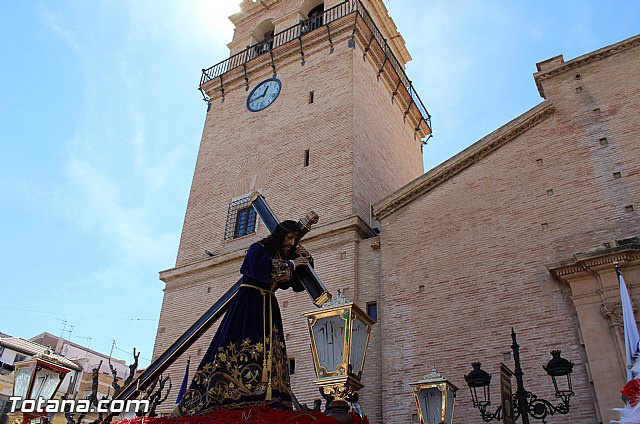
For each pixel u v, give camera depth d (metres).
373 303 16.09
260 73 25.20
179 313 20.00
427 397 10.48
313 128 21.31
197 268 20.44
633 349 11.31
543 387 12.43
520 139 16.47
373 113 22.72
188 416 3.72
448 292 14.91
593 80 16.50
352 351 4.02
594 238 13.80
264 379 3.97
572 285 13.23
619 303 12.38
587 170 14.92
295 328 16.66
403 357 14.53
